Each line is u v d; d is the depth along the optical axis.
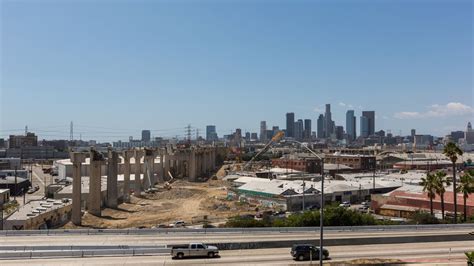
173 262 44.75
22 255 46.09
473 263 38.00
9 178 158.12
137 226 94.38
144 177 168.38
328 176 183.88
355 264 43.81
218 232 61.03
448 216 95.75
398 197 110.38
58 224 96.69
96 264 43.78
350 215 72.88
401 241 56.19
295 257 45.91
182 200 139.62
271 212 112.12
